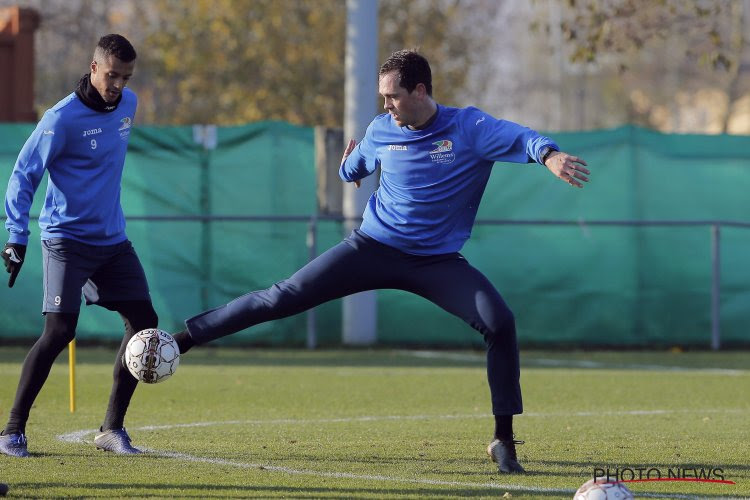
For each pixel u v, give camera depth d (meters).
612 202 51.59
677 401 35.62
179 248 50.28
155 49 119.31
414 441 26.48
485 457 24.06
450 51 115.06
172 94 133.38
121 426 24.45
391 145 22.52
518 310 51.50
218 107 112.44
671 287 51.84
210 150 50.84
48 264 23.28
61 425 28.53
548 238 51.47
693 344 52.03
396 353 50.16
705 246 51.78
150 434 27.44
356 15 53.03
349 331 51.69
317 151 51.41
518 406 22.22
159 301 50.25
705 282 51.91
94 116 22.98
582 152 51.53
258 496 19.39
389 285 22.95
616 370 44.34
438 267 22.56
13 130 49.72
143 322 24.06
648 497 19.80
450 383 39.62
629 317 51.75
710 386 39.50
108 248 23.61
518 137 21.33
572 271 51.56
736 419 31.31
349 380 40.28
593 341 51.75
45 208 23.45
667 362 47.31
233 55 111.69
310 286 22.56
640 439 27.12
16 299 49.88
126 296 23.95
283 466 22.62
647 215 51.81
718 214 52.12
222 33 111.44
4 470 21.70
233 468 22.28
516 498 19.39
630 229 51.56
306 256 50.75
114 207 23.75
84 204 23.14
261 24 111.12
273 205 51.22
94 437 26.09
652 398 36.34
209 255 50.34
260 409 32.88
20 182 22.73
